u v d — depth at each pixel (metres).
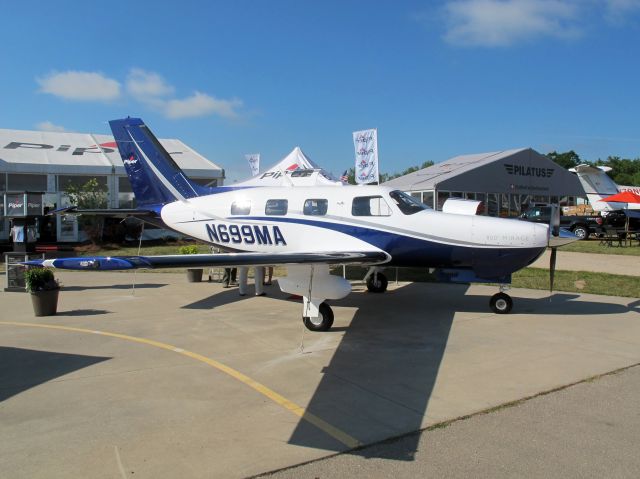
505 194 28.16
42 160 21.62
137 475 2.99
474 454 3.29
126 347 5.97
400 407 4.11
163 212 9.92
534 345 6.06
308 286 6.76
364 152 16.09
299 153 17.03
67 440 3.47
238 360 5.44
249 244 9.07
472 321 7.42
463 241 7.62
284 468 3.10
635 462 3.17
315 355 5.66
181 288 10.75
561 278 11.41
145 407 4.08
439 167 30.05
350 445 3.42
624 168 59.56
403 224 7.85
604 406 4.11
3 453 3.27
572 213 30.11
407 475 3.02
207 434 3.58
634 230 20.66
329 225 8.30
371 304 8.79
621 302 8.91
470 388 4.56
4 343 6.14
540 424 3.75
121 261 4.89
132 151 10.21
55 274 13.31
